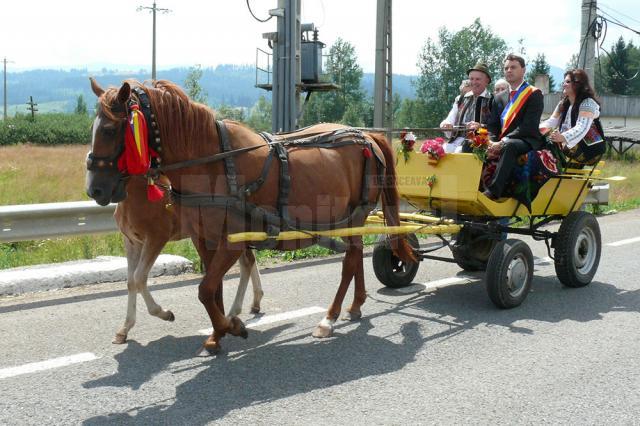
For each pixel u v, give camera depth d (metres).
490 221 6.71
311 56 11.21
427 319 6.00
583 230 7.11
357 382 4.50
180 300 6.46
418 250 7.04
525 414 3.98
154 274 7.38
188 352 5.06
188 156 4.62
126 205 5.10
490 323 5.88
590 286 7.28
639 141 31.25
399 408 4.06
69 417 3.91
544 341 5.37
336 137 5.63
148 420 3.88
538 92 6.52
